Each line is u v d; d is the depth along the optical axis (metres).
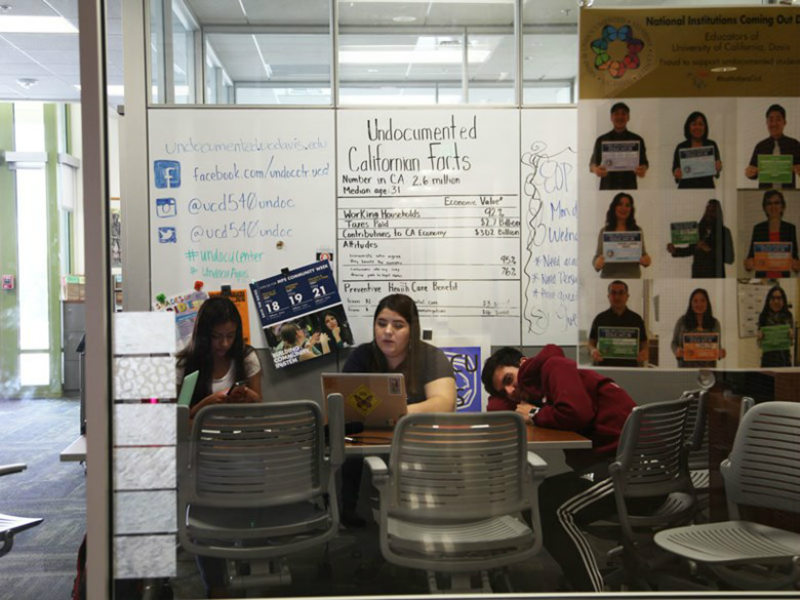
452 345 2.42
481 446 2.28
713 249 2.27
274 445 2.26
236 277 2.46
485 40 2.46
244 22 2.50
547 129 2.44
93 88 2.05
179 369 2.31
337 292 2.44
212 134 2.47
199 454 2.21
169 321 2.11
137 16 2.42
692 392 2.29
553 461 2.29
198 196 2.46
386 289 2.46
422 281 2.46
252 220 2.47
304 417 2.30
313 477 2.28
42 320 8.09
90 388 2.06
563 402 2.29
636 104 2.26
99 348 2.06
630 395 2.30
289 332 2.41
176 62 2.46
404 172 2.49
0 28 4.92
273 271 2.46
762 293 2.27
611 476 2.29
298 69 2.49
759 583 2.22
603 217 2.29
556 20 2.42
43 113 8.13
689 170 2.26
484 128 2.46
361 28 2.51
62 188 8.16
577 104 2.28
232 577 2.18
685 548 2.25
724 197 2.26
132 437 2.11
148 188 2.44
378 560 2.24
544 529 2.27
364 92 2.50
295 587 2.21
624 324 2.29
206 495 2.21
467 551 2.24
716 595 2.16
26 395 8.08
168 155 2.46
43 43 5.20
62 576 3.23
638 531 2.28
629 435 2.29
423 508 2.27
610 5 2.26
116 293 2.37
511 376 2.37
